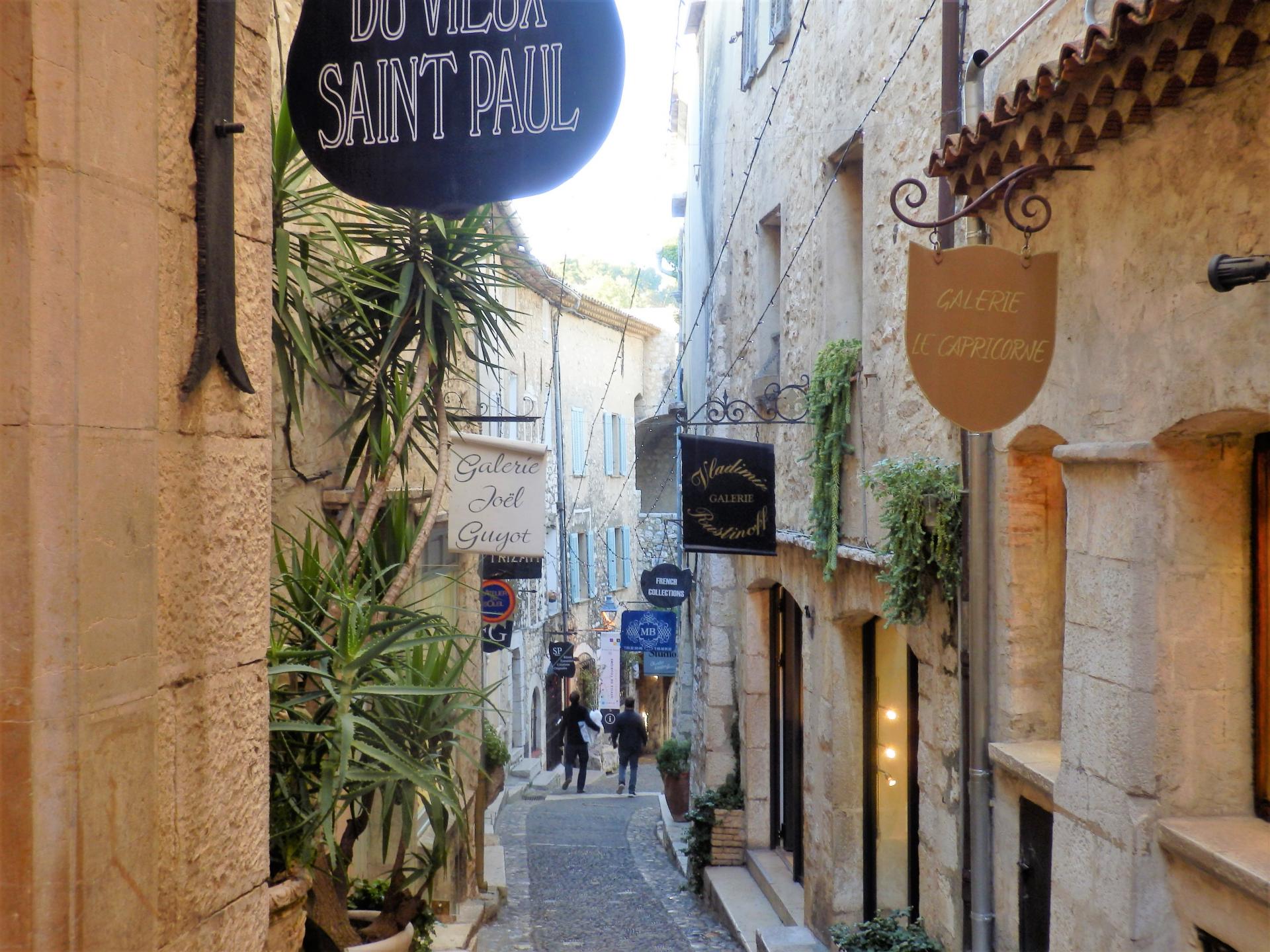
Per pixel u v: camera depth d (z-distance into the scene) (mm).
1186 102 3850
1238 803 4102
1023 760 5160
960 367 4168
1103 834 4336
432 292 6113
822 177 8820
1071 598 4645
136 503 2309
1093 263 4559
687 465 8812
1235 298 3635
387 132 3260
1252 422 3869
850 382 8070
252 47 2854
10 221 2070
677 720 19594
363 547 5707
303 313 5188
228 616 2691
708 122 15367
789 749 11305
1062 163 4613
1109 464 4355
